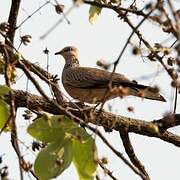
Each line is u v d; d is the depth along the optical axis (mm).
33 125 8383
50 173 8039
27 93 11727
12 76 9445
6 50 9172
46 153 8156
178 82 8211
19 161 7789
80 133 8242
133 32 7820
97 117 8109
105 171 8609
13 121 8180
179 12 7645
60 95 12945
